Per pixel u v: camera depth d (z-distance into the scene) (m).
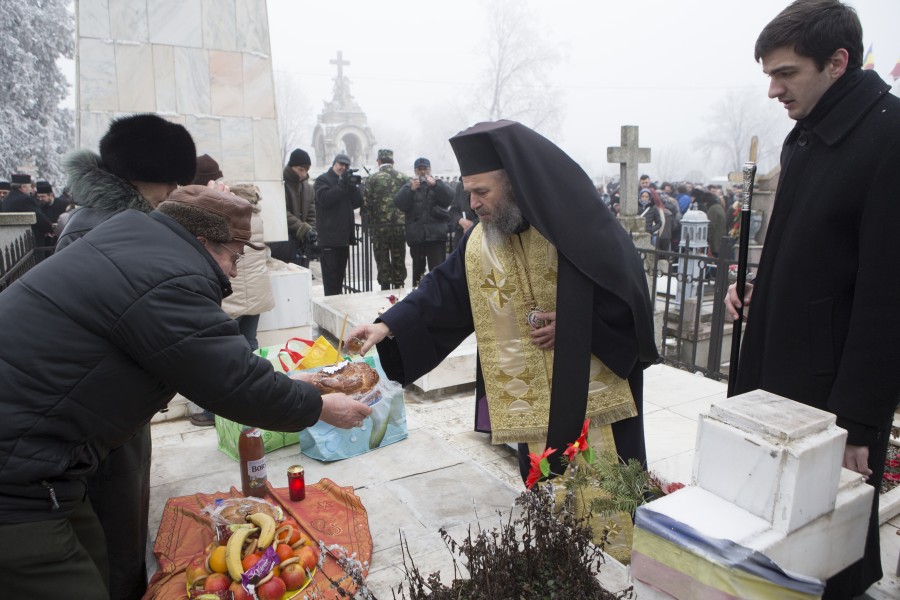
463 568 2.22
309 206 7.67
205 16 4.77
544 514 1.75
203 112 4.88
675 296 6.72
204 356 1.58
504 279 2.53
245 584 1.92
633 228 6.58
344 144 44.25
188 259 1.64
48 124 25.03
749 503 1.31
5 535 1.47
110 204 2.02
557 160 2.37
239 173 5.14
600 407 2.55
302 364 3.40
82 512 1.76
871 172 1.75
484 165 2.35
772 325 1.99
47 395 1.49
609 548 2.48
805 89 1.85
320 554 2.25
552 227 2.29
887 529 2.82
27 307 1.51
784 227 2.00
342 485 2.89
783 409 1.34
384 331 2.58
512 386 2.62
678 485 1.88
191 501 2.70
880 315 1.72
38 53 24.98
